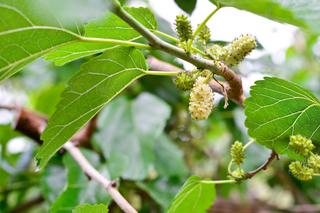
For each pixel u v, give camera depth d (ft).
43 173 1.84
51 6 0.79
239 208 2.56
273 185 2.64
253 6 0.91
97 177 1.43
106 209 1.15
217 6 1.03
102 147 1.82
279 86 1.22
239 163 1.31
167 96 2.14
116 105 1.93
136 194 1.99
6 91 2.66
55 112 1.15
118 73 1.14
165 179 1.86
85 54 1.19
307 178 1.22
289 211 2.40
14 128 1.90
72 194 1.65
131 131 1.85
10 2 0.90
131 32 1.13
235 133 2.22
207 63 1.12
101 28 1.12
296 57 2.89
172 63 1.86
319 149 1.31
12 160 2.22
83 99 1.15
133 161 1.79
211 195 1.37
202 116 1.11
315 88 2.59
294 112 1.27
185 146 2.40
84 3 0.81
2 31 0.94
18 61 1.01
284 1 1.01
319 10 0.97
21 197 2.25
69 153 1.71
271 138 1.30
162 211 2.01
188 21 1.08
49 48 1.01
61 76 2.28
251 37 1.15
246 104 1.26
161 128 1.85
